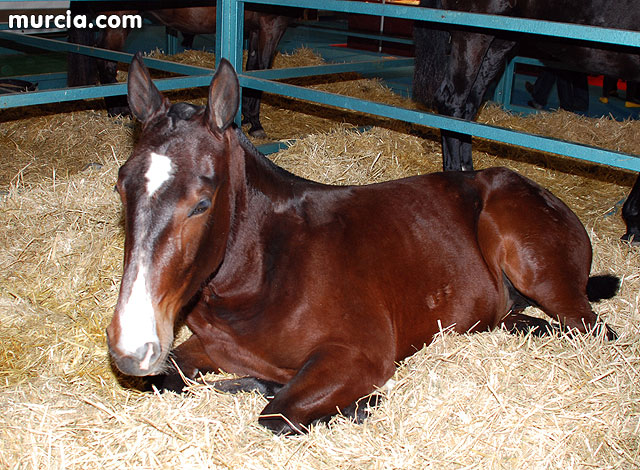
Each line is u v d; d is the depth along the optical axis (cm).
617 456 204
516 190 266
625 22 371
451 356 237
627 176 499
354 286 231
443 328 252
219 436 197
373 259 239
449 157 456
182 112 195
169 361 236
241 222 218
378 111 351
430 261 250
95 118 545
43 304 284
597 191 474
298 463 191
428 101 571
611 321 281
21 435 198
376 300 234
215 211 195
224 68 189
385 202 256
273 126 575
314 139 479
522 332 274
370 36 848
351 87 685
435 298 250
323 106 624
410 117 338
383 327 232
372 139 507
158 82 403
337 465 194
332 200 247
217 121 193
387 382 239
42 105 576
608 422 212
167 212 176
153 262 174
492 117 612
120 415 204
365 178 432
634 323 277
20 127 521
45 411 206
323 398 210
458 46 441
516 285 263
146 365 170
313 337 224
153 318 173
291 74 491
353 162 444
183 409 208
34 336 259
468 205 267
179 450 192
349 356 220
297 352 226
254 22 571
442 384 223
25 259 310
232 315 224
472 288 257
